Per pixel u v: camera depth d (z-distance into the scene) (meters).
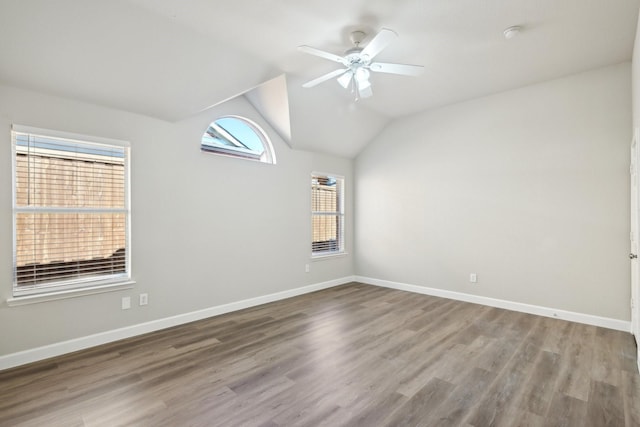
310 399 2.17
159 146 3.43
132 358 2.77
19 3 2.15
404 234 5.23
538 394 2.23
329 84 4.00
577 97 3.68
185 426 1.89
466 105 4.53
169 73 3.03
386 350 2.94
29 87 2.64
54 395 2.20
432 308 4.23
